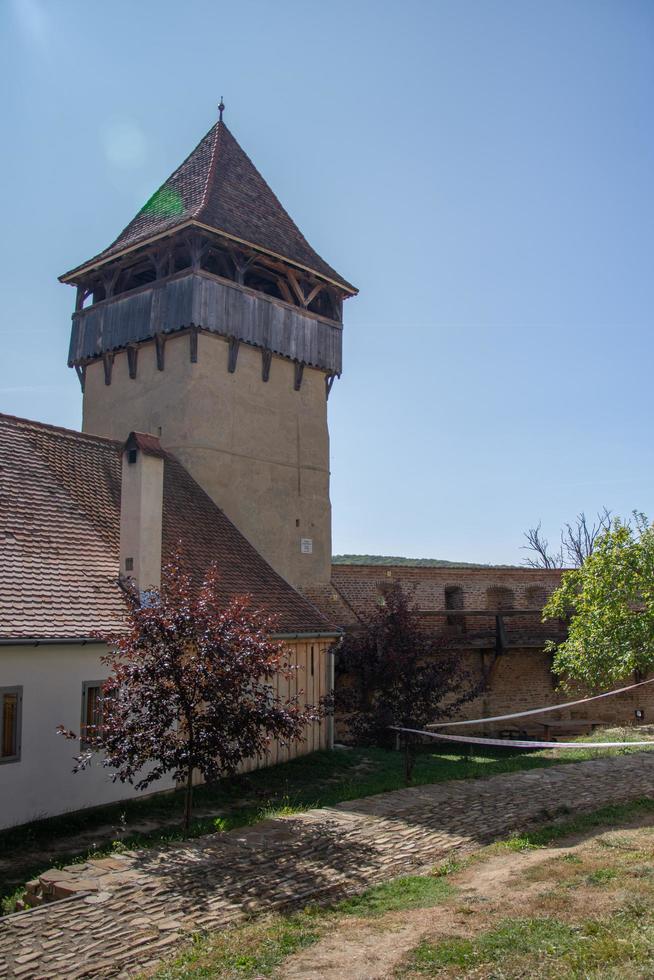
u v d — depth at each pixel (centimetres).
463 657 2427
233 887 857
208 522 2016
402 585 2481
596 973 607
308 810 1230
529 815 1197
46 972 680
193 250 2141
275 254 2277
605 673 1880
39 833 1190
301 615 1909
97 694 1346
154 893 836
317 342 2425
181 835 1095
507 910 779
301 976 652
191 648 1102
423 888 877
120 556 1516
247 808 1370
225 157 2484
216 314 2150
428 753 2081
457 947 681
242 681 1077
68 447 1822
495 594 2677
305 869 924
